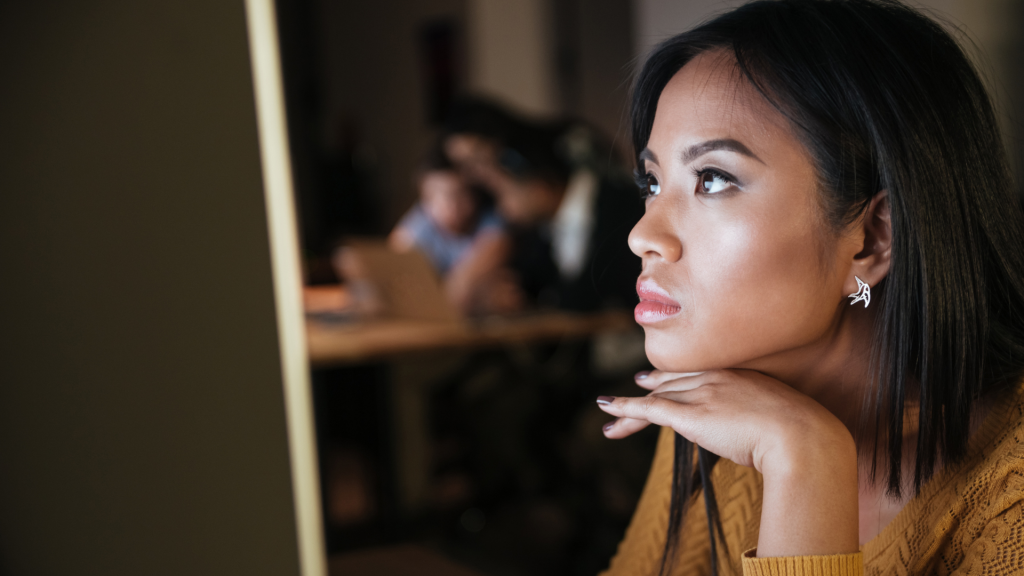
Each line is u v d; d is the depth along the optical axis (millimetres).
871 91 484
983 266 551
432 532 2854
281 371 445
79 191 408
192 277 425
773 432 540
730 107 490
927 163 497
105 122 408
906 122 489
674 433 740
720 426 554
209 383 430
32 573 417
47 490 417
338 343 2330
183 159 419
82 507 421
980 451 597
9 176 400
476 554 2615
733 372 585
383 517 2943
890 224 513
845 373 594
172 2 412
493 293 2842
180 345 425
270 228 441
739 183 492
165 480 427
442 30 5336
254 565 444
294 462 463
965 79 533
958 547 590
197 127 421
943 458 596
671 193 516
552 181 2963
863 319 580
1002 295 579
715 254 499
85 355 414
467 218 3283
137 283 417
